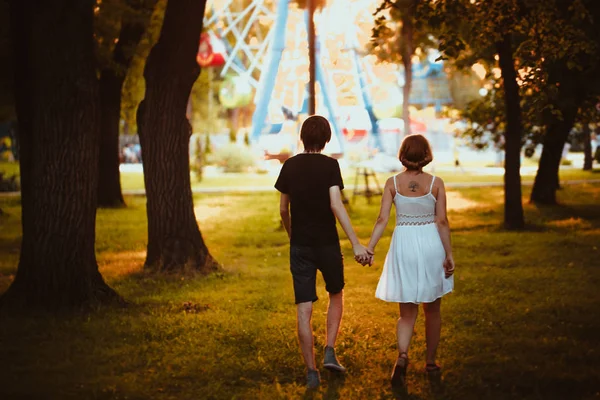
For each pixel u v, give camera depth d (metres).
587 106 21.58
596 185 32.56
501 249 15.22
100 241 17.64
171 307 9.74
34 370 6.90
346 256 14.99
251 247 16.75
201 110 53.28
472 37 12.34
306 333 6.32
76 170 9.32
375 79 54.38
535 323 8.73
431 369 6.67
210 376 6.67
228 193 32.09
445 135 71.50
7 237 18.44
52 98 9.15
